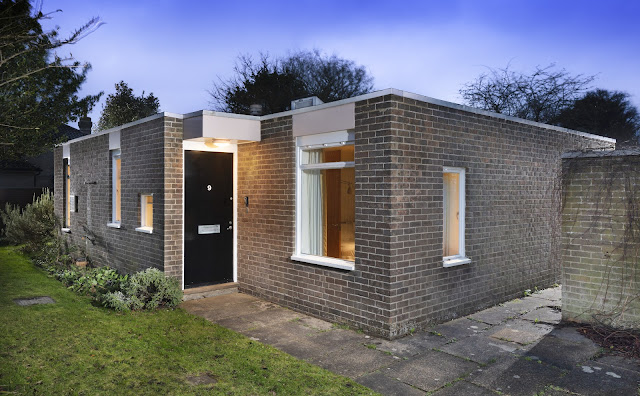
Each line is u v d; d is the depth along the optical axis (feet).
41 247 45.93
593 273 22.72
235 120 27.99
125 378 16.52
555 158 32.24
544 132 31.24
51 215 47.91
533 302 28.12
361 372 17.53
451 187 25.32
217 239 31.09
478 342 20.97
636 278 21.43
